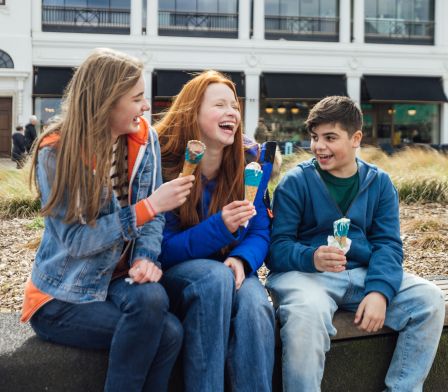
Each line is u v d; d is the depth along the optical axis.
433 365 2.41
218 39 23.47
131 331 1.81
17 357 1.91
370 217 2.48
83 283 1.90
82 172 1.85
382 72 24.55
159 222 2.11
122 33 23.20
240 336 1.98
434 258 5.30
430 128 25.27
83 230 1.86
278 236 2.44
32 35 22.27
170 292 2.09
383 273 2.27
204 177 2.40
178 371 2.05
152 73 23.31
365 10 24.81
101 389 1.96
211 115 2.30
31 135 16.95
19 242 5.94
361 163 2.54
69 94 1.95
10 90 21.94
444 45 24.83
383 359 2.31
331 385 2.26
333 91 23.80
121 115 1.94
